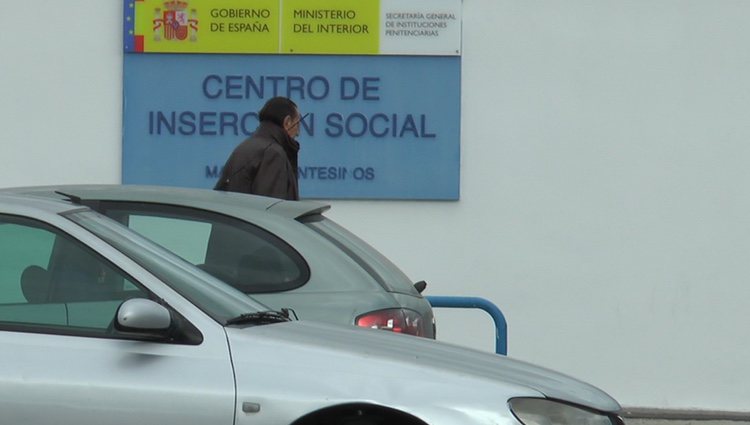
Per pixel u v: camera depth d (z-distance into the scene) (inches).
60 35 1342.3
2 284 644.1
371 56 1333.7
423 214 1333.7
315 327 695.7
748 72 1315.2
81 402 609.0
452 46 1328.7
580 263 1325.0
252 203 877.2
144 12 1339.8
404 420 618.5
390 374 631.2
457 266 1332.4
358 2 1332.4
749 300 1318.9
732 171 1318.9
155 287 642.2
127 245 674.8
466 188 1331.2
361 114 1333.7
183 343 627.2
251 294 831.1
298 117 1149.7
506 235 1327.5
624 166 1321.4
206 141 1339.8
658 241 1323.8
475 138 1331.2
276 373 622.2
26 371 612.7
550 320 1326.3
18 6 1342.3
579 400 658.8
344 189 1334.9
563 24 1322.6
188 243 847.7
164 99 1341.0
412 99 1333.7
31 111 1343.5
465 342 1331.2
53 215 659.4
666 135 1320.1
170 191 882.8
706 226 1318.9
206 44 1337.4
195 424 610.5
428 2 1328.7
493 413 623.2
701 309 1320.1
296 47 1337.4
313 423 617.6
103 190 872.9
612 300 1326.3
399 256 1334.9
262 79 1339.8
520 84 1326.3
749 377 1317.7
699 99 1318.9
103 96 1339.8
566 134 1325.0
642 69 1321.4
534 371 699.4
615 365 1322.6
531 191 1327.5
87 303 637.3
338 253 856.9
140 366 616.7
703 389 1320.1
